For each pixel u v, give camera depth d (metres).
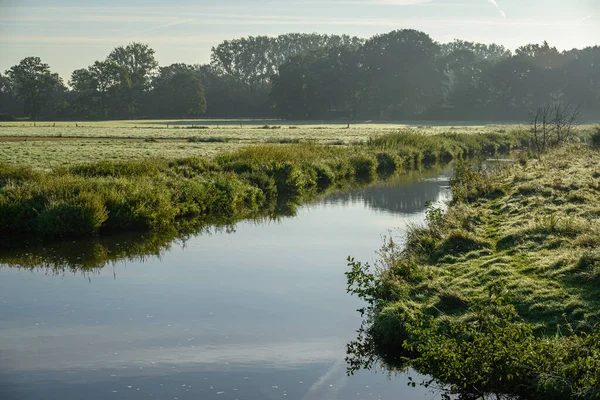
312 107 127.50
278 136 61.78
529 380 7.70
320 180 32.09
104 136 60.91
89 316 11.85
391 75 122.94
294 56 133.88
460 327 8.59
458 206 18.12
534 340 8.12
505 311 8.41
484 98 124.00
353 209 24.16
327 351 10.05
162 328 11.15
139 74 148.38
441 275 11.73
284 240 18.50
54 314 11.99
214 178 26.05
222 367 9.50
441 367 8.04
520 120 117.81
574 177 19.89
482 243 13.57
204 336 10.73
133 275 14.84
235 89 154.75
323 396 8.51
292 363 9.62
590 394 7.10
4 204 19.27
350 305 12.27
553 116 99.50
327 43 174.25
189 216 22.72
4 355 9.98
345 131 76.00
